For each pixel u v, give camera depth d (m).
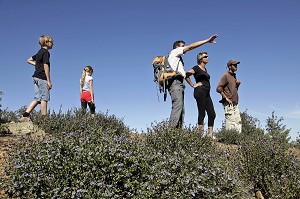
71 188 3.66
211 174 4.41
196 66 6.85
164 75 6.33
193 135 5.78
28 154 4.05
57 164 3.83
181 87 6.38
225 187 4.46
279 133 10.06
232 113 8.91
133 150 4.29
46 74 7.46
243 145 6.03
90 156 3.78
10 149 5.16
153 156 4.38
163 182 3.91
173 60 6.41
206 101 6.81
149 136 5.67
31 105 7.47
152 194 3.83
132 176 3.96
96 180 3.75
